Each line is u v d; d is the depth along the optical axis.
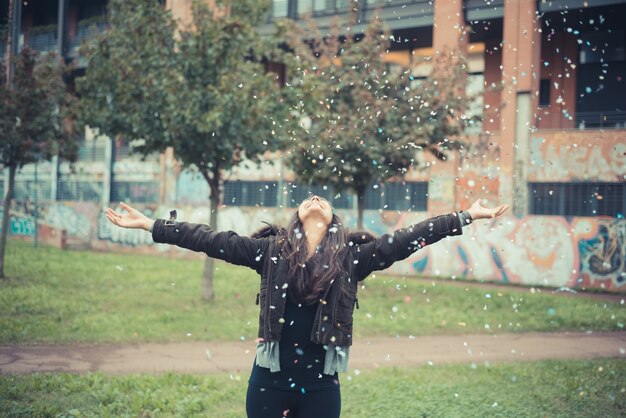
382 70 13.72
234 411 5.62
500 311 13.16
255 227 23.19
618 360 8.48
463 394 6.42
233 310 12.09
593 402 6.20
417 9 20.75
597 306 13.86
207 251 2.95
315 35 14.78
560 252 18.83
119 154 28.70
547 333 11.09
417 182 21.25
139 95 12.13
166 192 26.62
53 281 14.14
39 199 30.56
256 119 12.03
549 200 19.78
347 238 2.97
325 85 13.07
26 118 13.66
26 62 13.59
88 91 12.95
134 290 13.84
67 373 6.81
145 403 5.73
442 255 20.55
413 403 6.02
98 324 10.00
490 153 18.66
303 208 3.00
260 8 13.01
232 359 8.25
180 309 11.87
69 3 30.94
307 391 2.80
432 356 8.91
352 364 8.19
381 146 13.09
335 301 2.81
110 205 26.31
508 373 7.55
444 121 13.67
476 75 22.64
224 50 12.01
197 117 11.63
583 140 18.89
